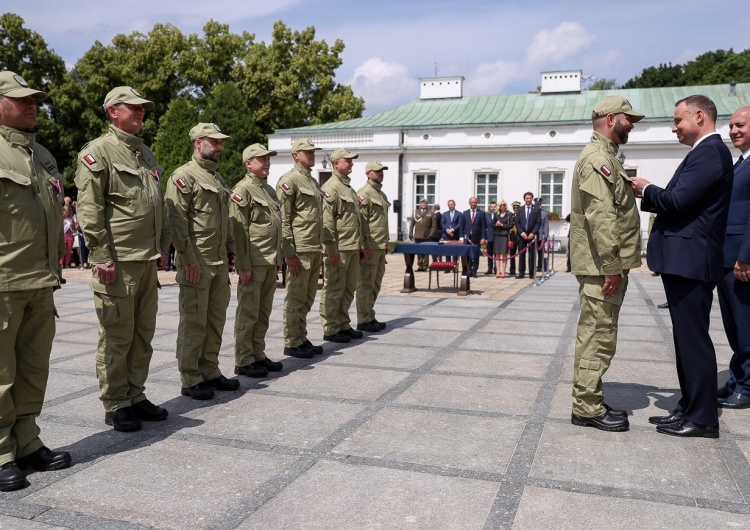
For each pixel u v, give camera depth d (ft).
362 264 28.17
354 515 10.84
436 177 94.38
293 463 13.15
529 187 90.74
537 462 13.19
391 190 95.91
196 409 16.90
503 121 96.48
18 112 12.26
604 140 15.14
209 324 18.53
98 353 15.24
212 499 11.50
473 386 19.12
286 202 22.40
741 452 13.80
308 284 23.63
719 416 16.46
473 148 91.97
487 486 12.00
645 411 16.72
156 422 15.78
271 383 19.54
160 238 15.75
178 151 112.57
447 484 12.09
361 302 28.32
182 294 17.92
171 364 22.21
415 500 11.41
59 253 13.28
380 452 13.74
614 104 15.02
